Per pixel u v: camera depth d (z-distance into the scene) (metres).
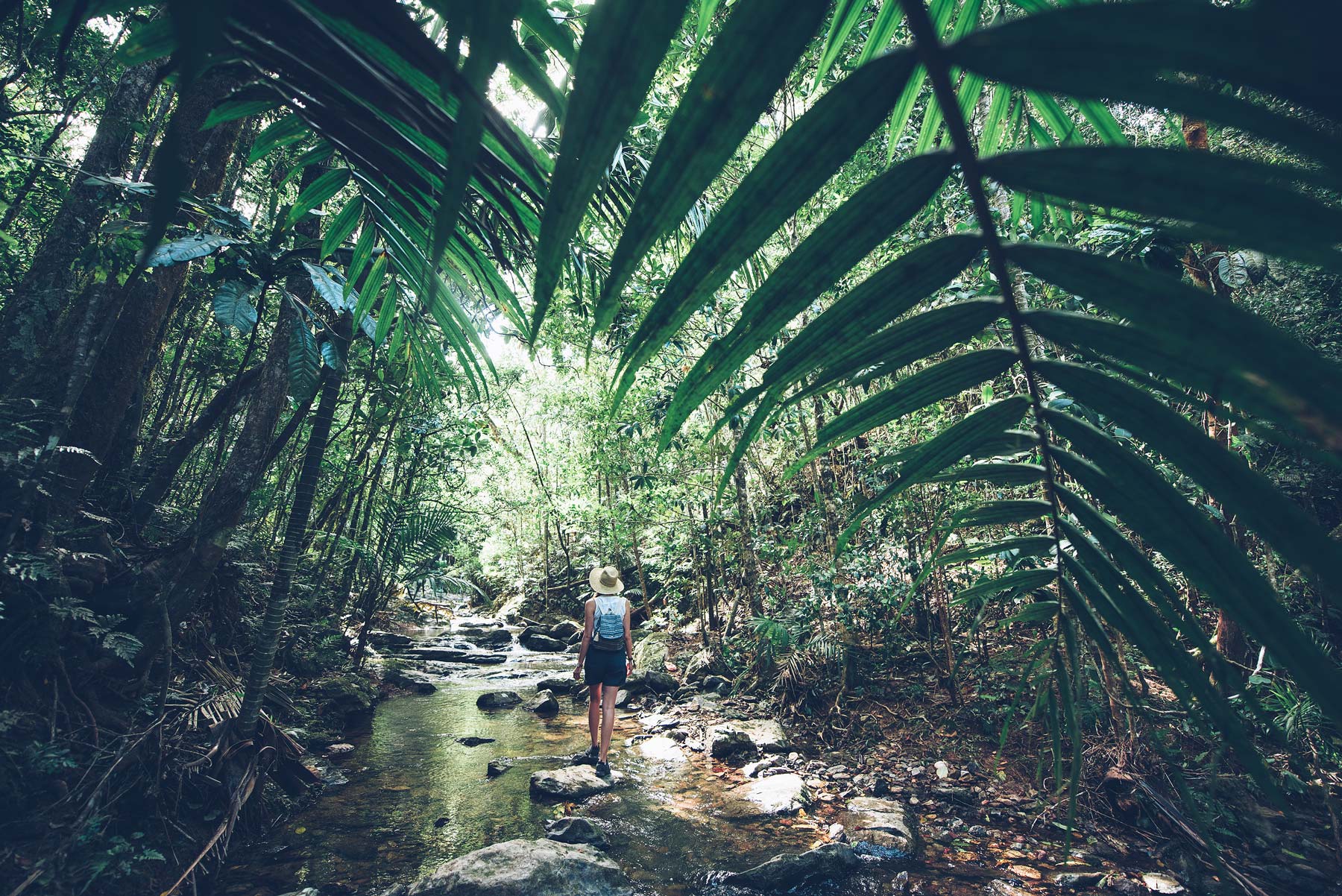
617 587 4.58
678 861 3.02
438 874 2.63
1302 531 0.33
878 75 0.34
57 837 2.38
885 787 3.79
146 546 3.82
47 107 4.03
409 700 6.01
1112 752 3.51
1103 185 0.31
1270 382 0.31
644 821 3.45
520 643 10.05
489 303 1.99
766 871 2.83
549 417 8.49
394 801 3.63
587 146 0.36
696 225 1.82
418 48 0.41
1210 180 0.28
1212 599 0.42
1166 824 3.19
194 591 3.45
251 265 2.02
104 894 2.35
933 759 4.10
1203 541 0.41
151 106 3.64
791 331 4.48
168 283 3.59
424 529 6.49
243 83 0.77
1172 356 0.36
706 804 3.65
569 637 10.38
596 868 2.79
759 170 0.38
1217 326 0.32
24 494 2.64
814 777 4.00
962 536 3.93
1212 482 0.38
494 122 0.58
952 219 3.31
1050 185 0.33
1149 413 0.40
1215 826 3.11
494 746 4.66
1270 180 0.26
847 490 4.99
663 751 4.53
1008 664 4.19
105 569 3.25
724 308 4.44
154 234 0.27
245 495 3.61
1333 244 0.25
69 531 3.23
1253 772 0.43
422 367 2.21
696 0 2.70
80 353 2.71
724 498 5.98
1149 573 0.48
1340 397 0.29
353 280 1.46
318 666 5.46
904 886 2.79
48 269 3.20
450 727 5.16
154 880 2.52
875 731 4.53
